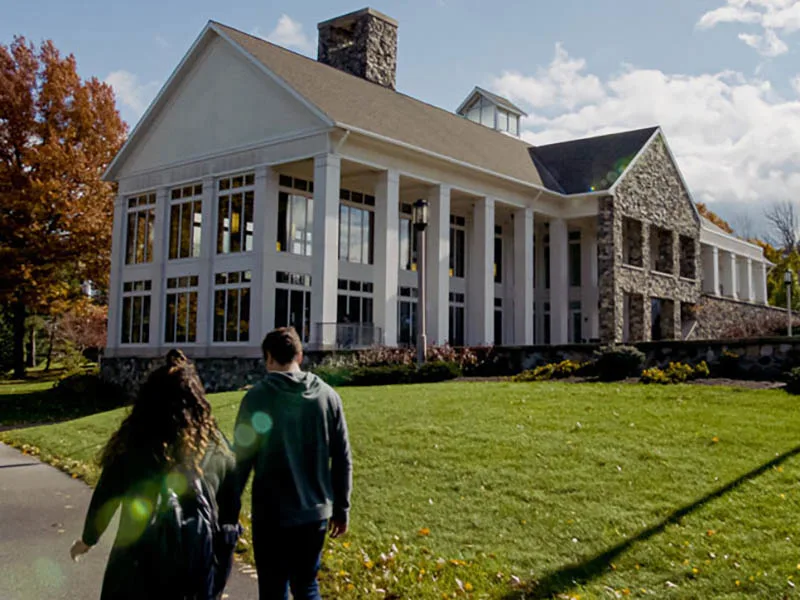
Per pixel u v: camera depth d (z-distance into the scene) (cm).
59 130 3409
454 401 1301
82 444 1394
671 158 3497
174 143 2762
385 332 2403
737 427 985
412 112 3003
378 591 603
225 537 419
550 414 1134
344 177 2645
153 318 2720
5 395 2770
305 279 2553
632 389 1355
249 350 2392
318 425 445
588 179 3225
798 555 613
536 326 3562
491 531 725
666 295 3353
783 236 6738
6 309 4184
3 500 972
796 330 3938
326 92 2545
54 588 623
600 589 583
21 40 3394
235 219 2531
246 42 2605
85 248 3366
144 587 374
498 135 3609
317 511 431
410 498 832
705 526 688
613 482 816
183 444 396
